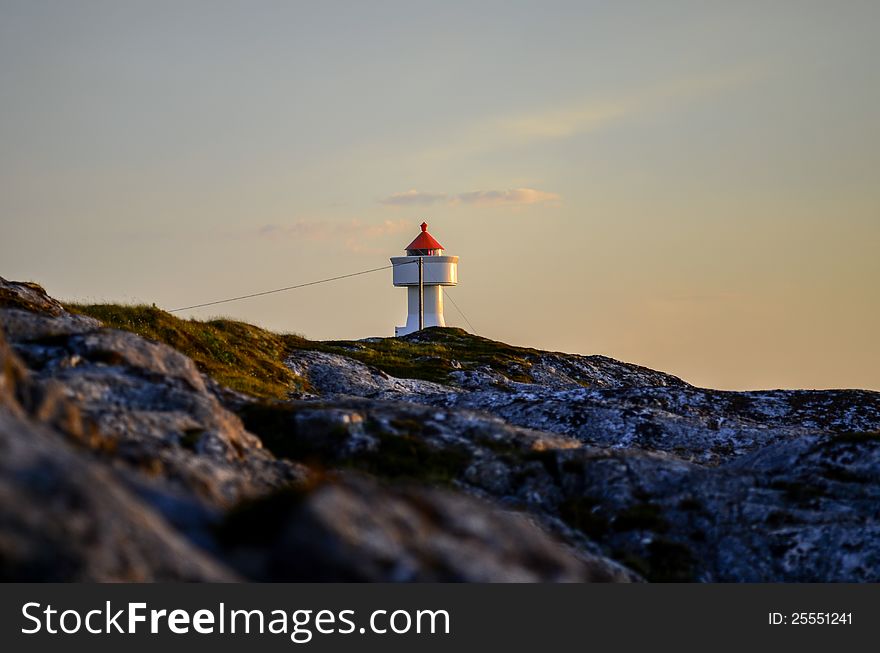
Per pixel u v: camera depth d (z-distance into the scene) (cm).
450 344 7194
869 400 4503
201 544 1298
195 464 1791
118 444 1703
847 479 2552
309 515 1262
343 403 2939
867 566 2202
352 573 1231
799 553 2264
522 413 3509
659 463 2642
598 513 2425
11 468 1103
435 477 2469
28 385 1581
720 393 4406
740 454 3148
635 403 3847
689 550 2302
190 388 2344
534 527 2288
